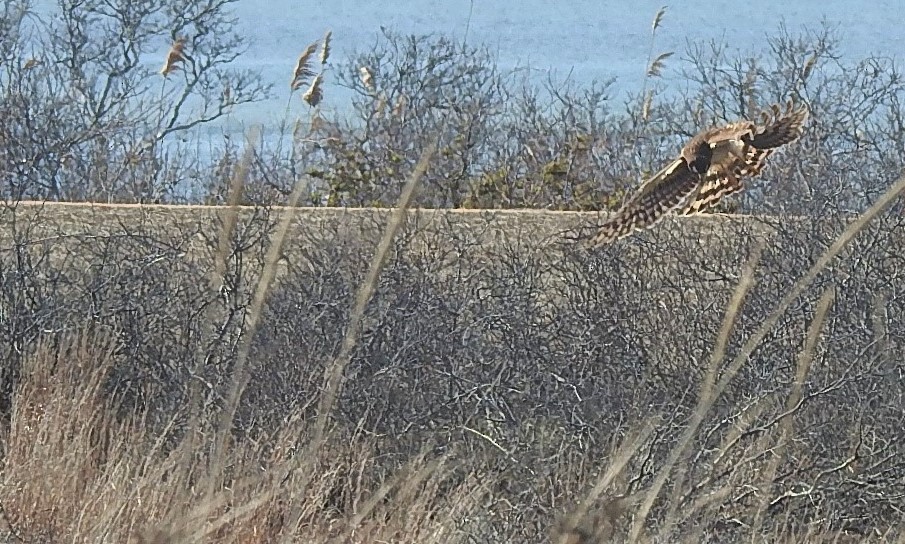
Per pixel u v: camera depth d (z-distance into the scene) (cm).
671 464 1738
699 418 1670
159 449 3159
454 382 3628
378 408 3566
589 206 5453
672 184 2156
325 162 5088
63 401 3334
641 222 2169
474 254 4009
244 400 3569
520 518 2961
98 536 2495
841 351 3506
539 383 3659
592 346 3703
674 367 3659
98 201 5688
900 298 3572
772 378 3453
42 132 5903
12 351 3875
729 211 4200
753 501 2923
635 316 3762
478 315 3788
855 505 3284
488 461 3328
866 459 3344
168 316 3866
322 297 3728
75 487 2795
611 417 3469
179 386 3666
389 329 3712
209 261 3997
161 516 2469
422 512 2738
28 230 4081
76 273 4059
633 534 1736
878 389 3453
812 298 3616
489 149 6359
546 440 3312
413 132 5506
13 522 2670
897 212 3778
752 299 3659
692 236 3912
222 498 2314
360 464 3120
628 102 7469
